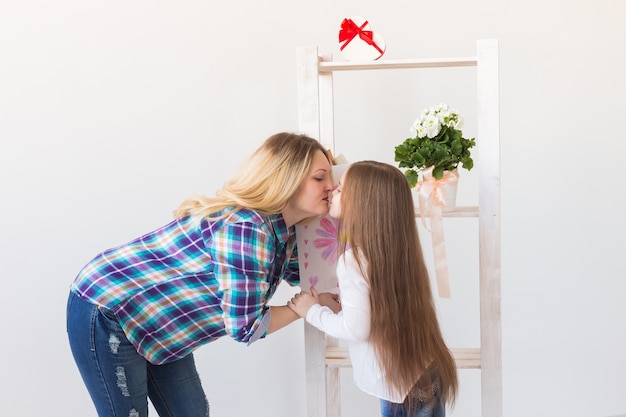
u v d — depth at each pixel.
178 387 1.89
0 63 2.32
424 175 1.89
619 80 2.50
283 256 1.84
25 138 2.35
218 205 1.65
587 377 2.64
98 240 2.41
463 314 2.58
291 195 1.67
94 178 2.39
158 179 2.43
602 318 2.61
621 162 2.54
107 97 2.38
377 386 1.72
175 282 1.64
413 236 1.74
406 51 2.46
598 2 2.47
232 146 2.45
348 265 1.70
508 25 2.46
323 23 2.44
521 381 2.63
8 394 2.42
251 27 2.42
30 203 2.37
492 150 1.86
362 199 1.70
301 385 2.58
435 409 1.76
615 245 2.58
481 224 1.89
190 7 2.39
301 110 1.88
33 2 2.31
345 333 1.68
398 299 1.70
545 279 2.58
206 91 2.42
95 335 1.64
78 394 2.45
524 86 2.49
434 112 1.92
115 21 2.36
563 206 2.55
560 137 2.52
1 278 2.38
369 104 2.49
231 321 1.61
